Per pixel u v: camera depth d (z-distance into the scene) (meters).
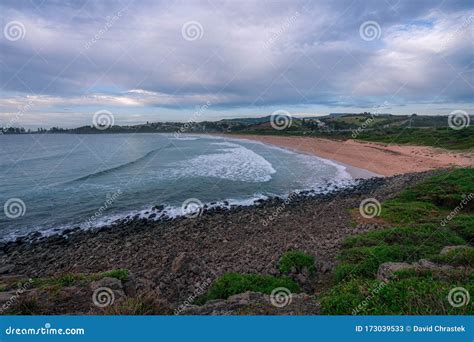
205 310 6.41
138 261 13.39
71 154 53.25
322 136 81.31
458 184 19.72
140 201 25.08
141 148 64.88
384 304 5.91
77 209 23.27
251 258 12.12
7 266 13.97
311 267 9.91
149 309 6.35
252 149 65.06
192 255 13.15
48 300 6.75
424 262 8.07
